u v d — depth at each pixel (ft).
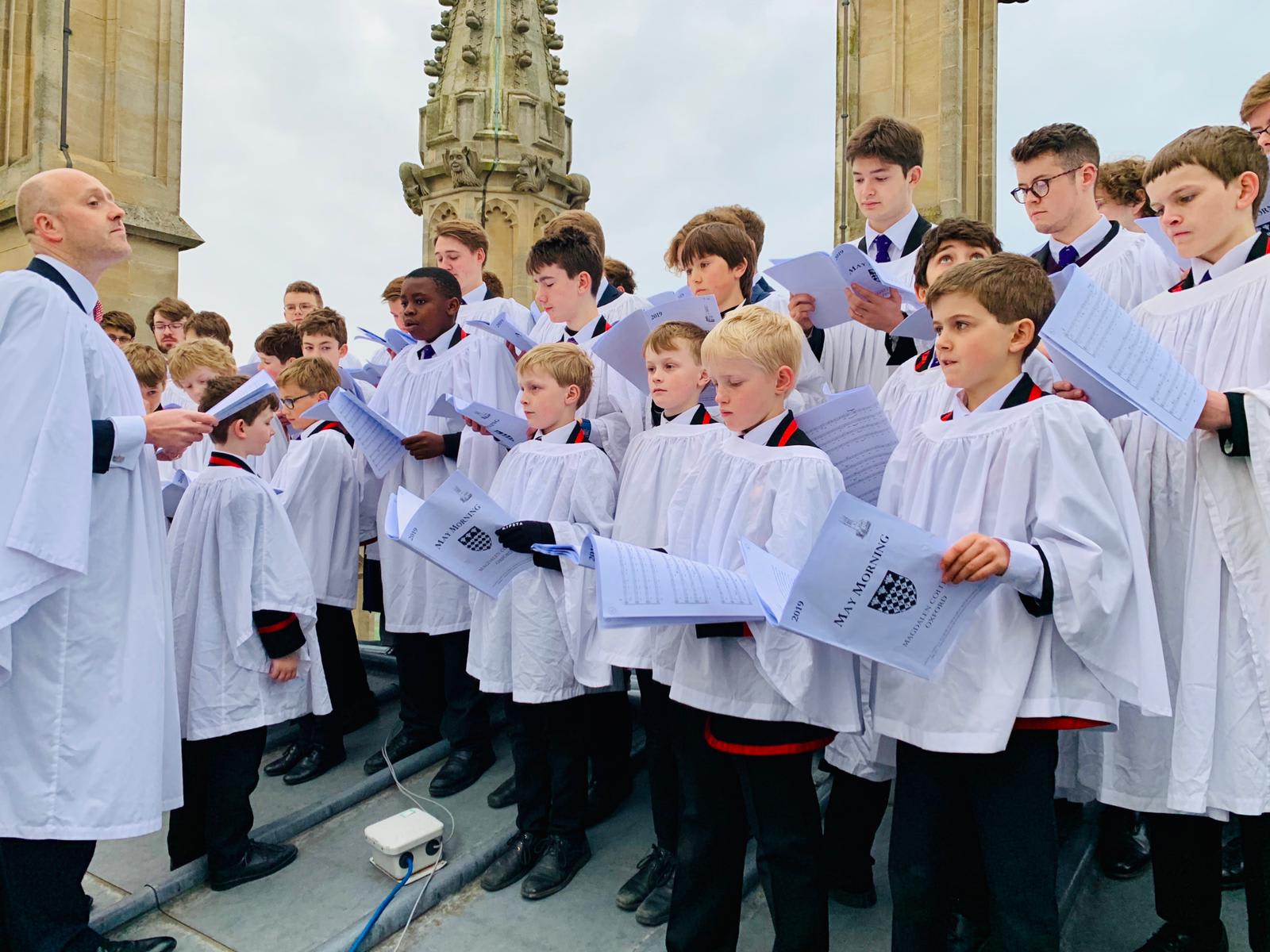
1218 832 7.34
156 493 9.14
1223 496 6.93
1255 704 6.68
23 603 7.66
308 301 19.80
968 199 25.21
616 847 10.41
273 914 9.50
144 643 8.54
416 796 11.85
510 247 24.64
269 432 10.85
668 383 8.88
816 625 5.69
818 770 11.80
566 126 26.37
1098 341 6.07
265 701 10.20
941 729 6.25
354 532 13.84
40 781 7.94
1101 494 6.16
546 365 10.03
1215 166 7.34
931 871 6.40
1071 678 6.20
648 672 9.12
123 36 29.71
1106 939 8.33
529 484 9.95
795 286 9.77
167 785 8.95
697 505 7.77
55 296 8.29
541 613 9.59
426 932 9.09
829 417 7.85
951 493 6.70
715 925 7.42
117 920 9.36
